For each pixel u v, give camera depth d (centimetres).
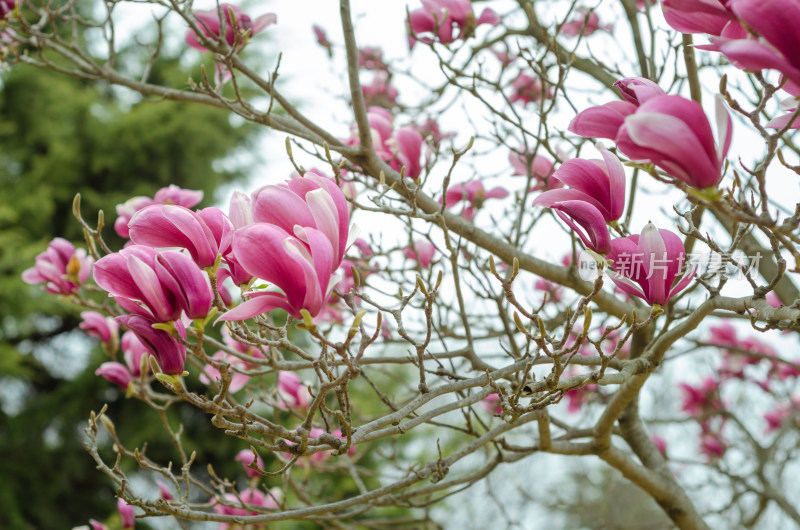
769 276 197
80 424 767
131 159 841
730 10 109
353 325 111
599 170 123
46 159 805
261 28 181
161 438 736
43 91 819
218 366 114
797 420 302
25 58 195
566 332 122
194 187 870
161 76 884
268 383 277
